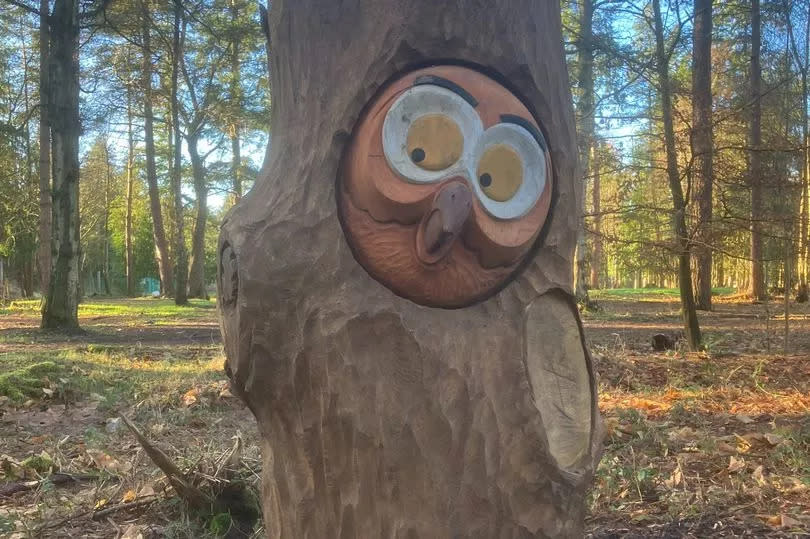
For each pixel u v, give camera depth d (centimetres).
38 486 334
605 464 334
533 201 161
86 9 1138
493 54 165
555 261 171
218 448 369
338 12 163
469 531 154
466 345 157
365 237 155
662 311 1518
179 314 1584
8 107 2134
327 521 158
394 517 154
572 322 176
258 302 158
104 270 4381
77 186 1109
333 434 156
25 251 3086
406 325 154
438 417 154
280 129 175
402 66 160
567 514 164
